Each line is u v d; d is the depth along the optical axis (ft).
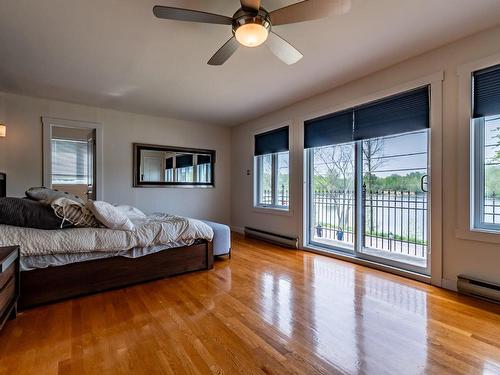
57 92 11.96
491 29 7.17
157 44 8.02
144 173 15.57
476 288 7.32
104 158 14.44
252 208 16.70
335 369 4.57
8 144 12.16
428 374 4.44
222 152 18.58
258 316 6.42
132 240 8.18
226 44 6.68
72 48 8.22
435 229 8.34
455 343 5.32
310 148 13.03
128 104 13.73
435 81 8.26
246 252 12.64
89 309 6.80
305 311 6.67
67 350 5.09
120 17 6.73
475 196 7.67
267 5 6.33
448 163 8.03
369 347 5.19
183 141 16.97
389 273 9.54
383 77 9.66
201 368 4.59
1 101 11.99
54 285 7.18
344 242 11.89
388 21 6.89
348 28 7.19
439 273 8.25
